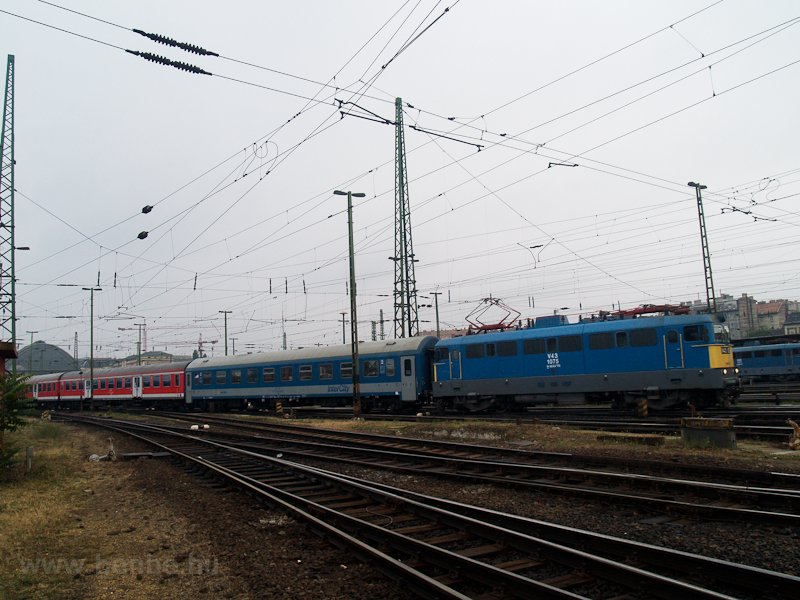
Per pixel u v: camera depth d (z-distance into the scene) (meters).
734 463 12.09
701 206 37.62
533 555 7.04
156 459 17.34
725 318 22.81
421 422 23.72
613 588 6.08
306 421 28.22
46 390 59.91
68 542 8.63
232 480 12.28
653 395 22.36
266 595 6.29
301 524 8.80
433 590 5.96
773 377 45.25
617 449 14.42
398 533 8.02
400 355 30.58
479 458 14.43
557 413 25.94
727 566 5.98
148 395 46.19
